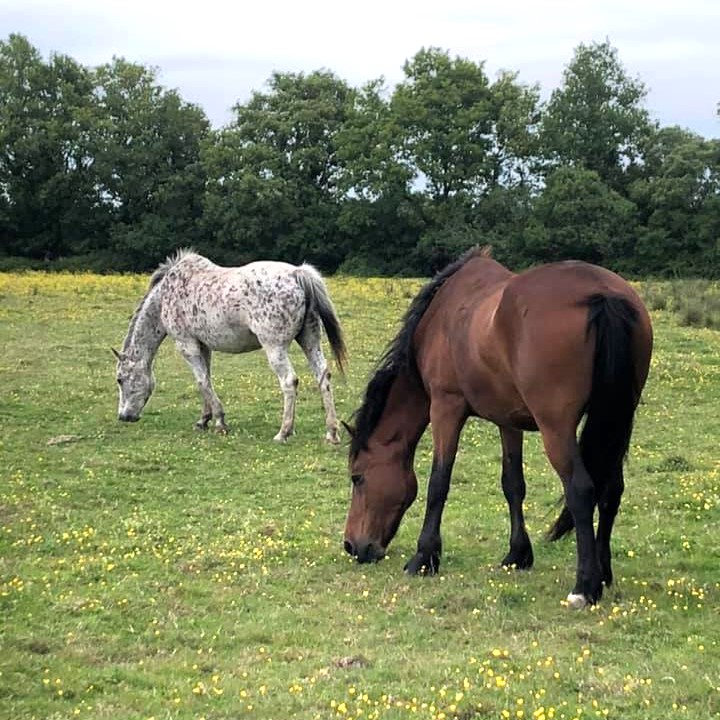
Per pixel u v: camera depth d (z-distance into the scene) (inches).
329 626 251.3
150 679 215.9
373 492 316.2
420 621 252.8
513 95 2746.1
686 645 228.8
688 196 2461.9
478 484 430.3
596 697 199.0
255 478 443.5
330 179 2859.3
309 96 2942.9
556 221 2512.3
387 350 318.3
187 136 2854.3
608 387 241.1
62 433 536.7
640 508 381.1
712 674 210.5
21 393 641.6
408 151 2659.9
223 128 2866.6
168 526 364.5
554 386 246.2
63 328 946.7
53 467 460.8
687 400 613.0
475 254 305.9
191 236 2785.4
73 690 209.9
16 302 1149.1
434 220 2640.3
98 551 328.8
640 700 196.4
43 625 253.0
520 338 252.2
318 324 527.8
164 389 672.4
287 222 2721.5
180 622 255.6
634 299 251.1
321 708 196.9
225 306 527.5
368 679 211.8
